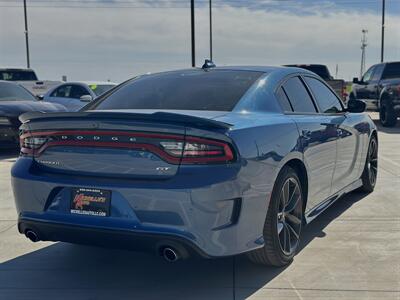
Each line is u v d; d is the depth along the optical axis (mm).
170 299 3551
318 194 4648
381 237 4738
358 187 6090
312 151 4336
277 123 3873
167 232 3213
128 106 4172
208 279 3863
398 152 10148
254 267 4051
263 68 4602
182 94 4164
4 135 9922
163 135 3264
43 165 3674
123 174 3369
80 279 3924
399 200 6141
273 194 3725
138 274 4012
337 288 3633
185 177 3201
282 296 3527
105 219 3363
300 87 4742
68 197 3502
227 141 3275
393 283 3709
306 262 4129
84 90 14453
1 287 3777
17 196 3727
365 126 5973
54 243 4758
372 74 17766
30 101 10875
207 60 4980
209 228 3227
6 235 5004
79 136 3488
